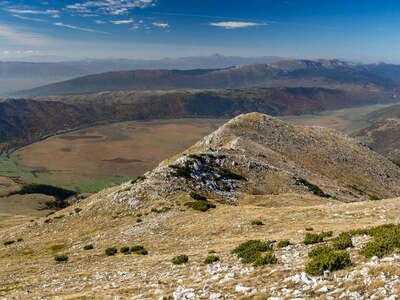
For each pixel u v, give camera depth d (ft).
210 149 312.29
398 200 128.26
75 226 172.24
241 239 100.32
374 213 112.27
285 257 63.46
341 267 47.37
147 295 53.31
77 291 68.59
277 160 373.81
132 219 160.35
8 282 91.56
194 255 87.45
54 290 72.49
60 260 117.08
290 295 40.22
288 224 113.50
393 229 62.69
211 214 144.56
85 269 98.32
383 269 41.06
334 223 104.94
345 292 37.93
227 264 68.64
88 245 131.13
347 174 468.75
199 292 49.47
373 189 445.78
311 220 114.73
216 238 111.04
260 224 118.11
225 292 47.29
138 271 80.89
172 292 52.60
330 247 62.28
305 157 480.64
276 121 587.27
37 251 144.46
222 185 228.02
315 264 48.14
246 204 195.52
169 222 141.18
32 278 93.25
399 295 33.71
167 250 106.42
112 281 74.02
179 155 463.42
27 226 193.36
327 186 334.65
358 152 565.53
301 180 285.43
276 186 257.55
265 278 49.93
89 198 293.43
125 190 197.77
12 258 141.38
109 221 165.07
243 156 294.87
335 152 533.14
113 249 116.37
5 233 200.23
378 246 50.98
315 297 38.45
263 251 74.18
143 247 114.52
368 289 37.19
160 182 202.49
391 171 543.80
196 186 209.26
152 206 171.22
